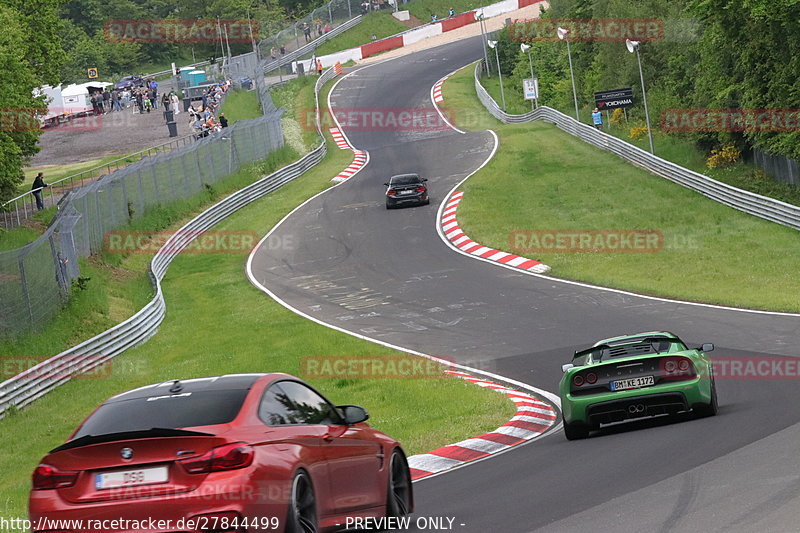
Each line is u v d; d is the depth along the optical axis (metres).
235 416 11.58
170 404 11.91
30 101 73.88
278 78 165.12
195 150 91.31
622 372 22.64
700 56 94.12
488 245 68.56
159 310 56.91
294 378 13.45
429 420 30.03
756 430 19.77
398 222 79.06
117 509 10.84
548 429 26.41
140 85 160.38
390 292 58.72
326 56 181.25
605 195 80.19
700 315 44.22
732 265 57.25
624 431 23.42
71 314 52.88
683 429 21.61
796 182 73.75
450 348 43.53
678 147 92.88
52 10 86.25
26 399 41.16
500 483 17.89
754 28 71.75
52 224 55.41
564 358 38.72
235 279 67.44
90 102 149.38
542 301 51.84
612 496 15.03
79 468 11.11
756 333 38.44
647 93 105.06
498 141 108.44
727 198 72.62
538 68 150.88
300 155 113.62
